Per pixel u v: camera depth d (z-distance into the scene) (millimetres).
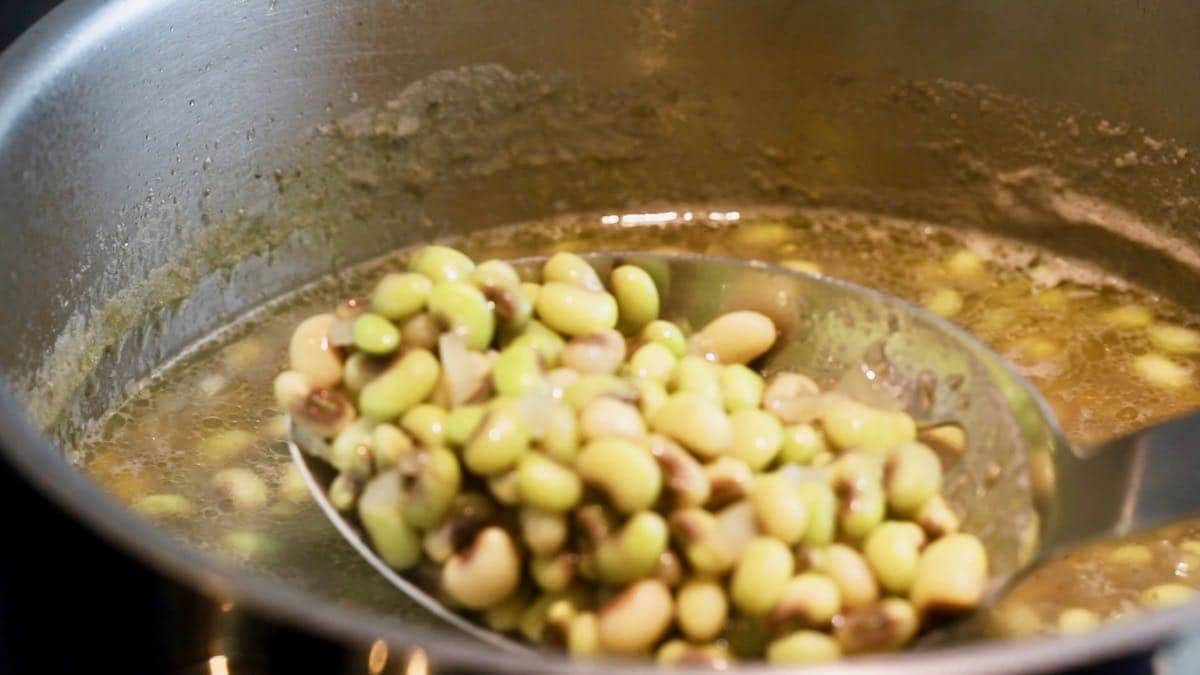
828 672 288
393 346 369
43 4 461
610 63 468
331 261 469
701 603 339
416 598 359
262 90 438
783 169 488
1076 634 294
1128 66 447
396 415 363
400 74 454
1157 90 447
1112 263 468
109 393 428
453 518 349
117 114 411
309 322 380
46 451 320
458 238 482
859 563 349
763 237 485
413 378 362
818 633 341
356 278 470
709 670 288
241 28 427
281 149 448
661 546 339
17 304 392
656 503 346
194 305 446
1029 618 377
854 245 482
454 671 294
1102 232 468
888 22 460
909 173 481
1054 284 467
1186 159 450
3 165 382
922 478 360
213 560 307
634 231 488
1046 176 469
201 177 436
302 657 310
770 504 343
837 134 479
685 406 356
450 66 458
